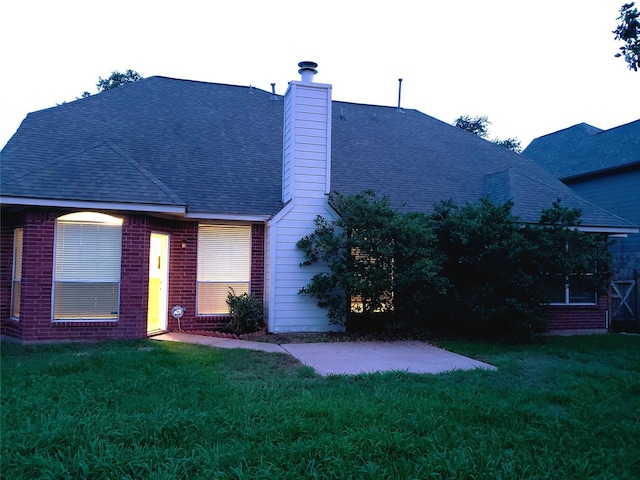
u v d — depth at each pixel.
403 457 4.16
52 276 9.56
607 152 18.94
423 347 9.90
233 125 14.59
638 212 17.17
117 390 5.76
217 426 4.68
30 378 6.23
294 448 4.17
